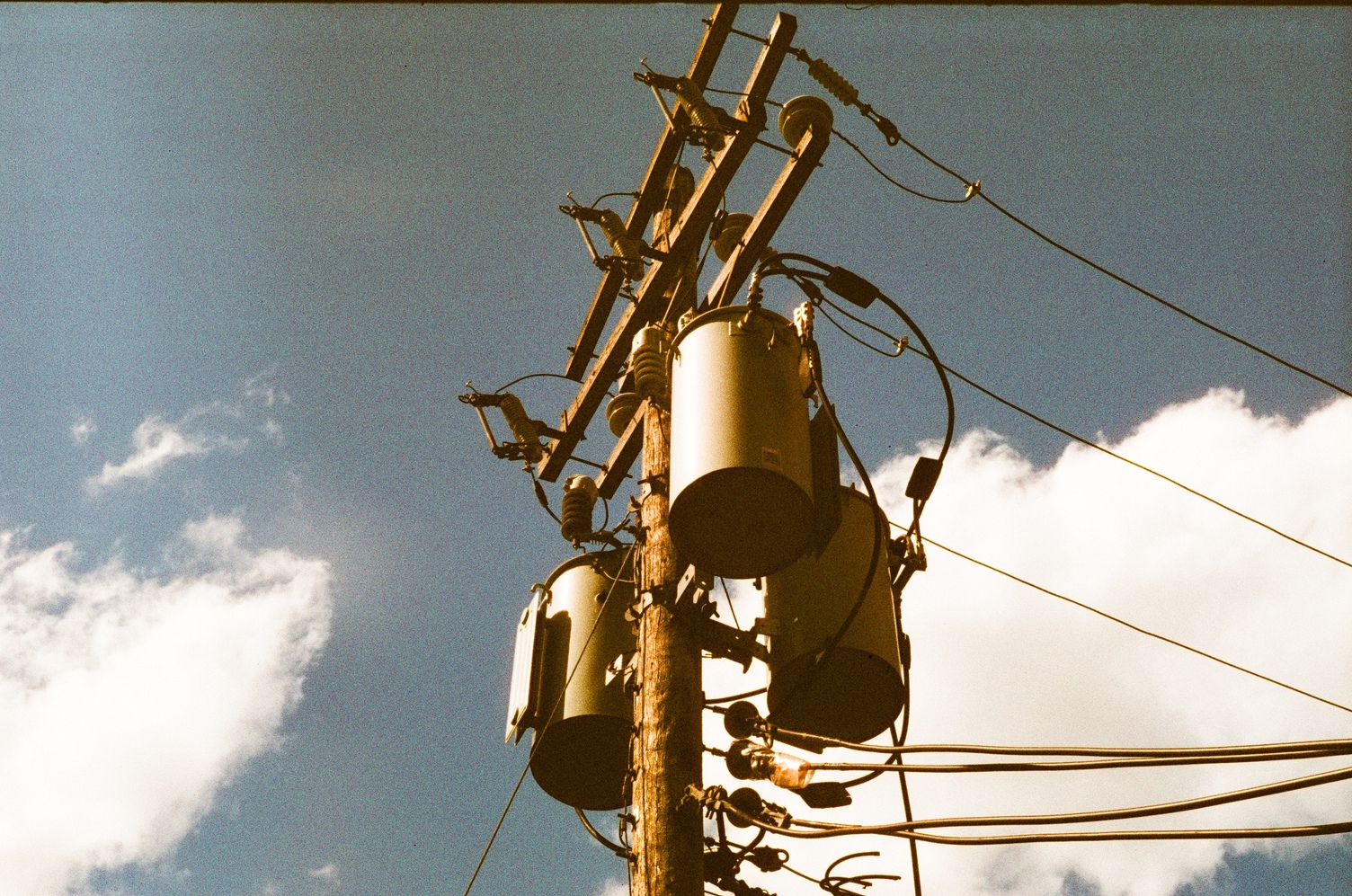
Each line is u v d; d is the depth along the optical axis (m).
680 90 7.08
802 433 5.69
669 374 6.39
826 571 6.01
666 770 5.22
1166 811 4.38
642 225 8.10
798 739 5.50
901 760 5.88
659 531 6.13
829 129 6.66
